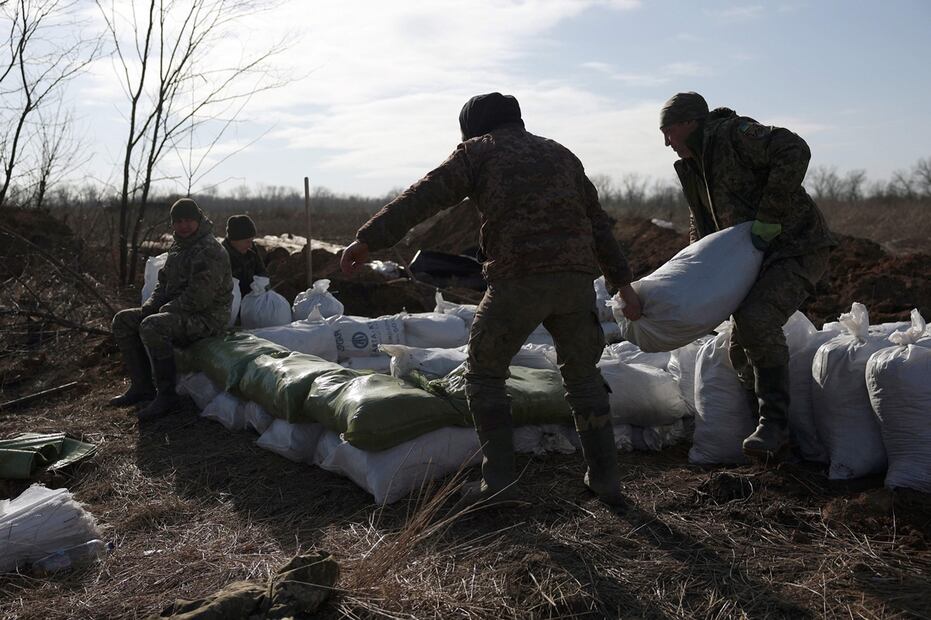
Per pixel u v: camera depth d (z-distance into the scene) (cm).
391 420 382
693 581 303
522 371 468
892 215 3244
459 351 478
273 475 432
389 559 303
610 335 658
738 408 431
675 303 385
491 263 346
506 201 341
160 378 562
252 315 648
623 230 1368
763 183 405
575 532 343
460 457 402
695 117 416
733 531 345
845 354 396
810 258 400
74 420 562
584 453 375
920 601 284
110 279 1093
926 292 830
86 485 441
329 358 599
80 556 339
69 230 1195
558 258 340
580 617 282
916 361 358
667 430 474
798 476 392
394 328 609
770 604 286
